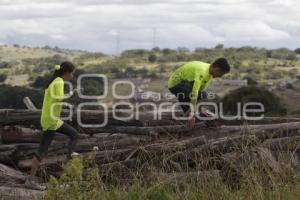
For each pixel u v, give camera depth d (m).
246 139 7.98
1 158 9.32
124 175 8.02
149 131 9.31
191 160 8.14
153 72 86.81
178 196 6.59
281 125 8.58
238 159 7.60
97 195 6.38
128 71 89.88
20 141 9.66
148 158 8.20
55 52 170.25
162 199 6.60
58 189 6.04
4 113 9.47
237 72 97.31
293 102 37.16
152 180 7.09
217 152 7.99
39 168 8.72
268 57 123.62
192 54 109.56
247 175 6.97
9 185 8.00
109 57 120.69
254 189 6.61
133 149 8.58
